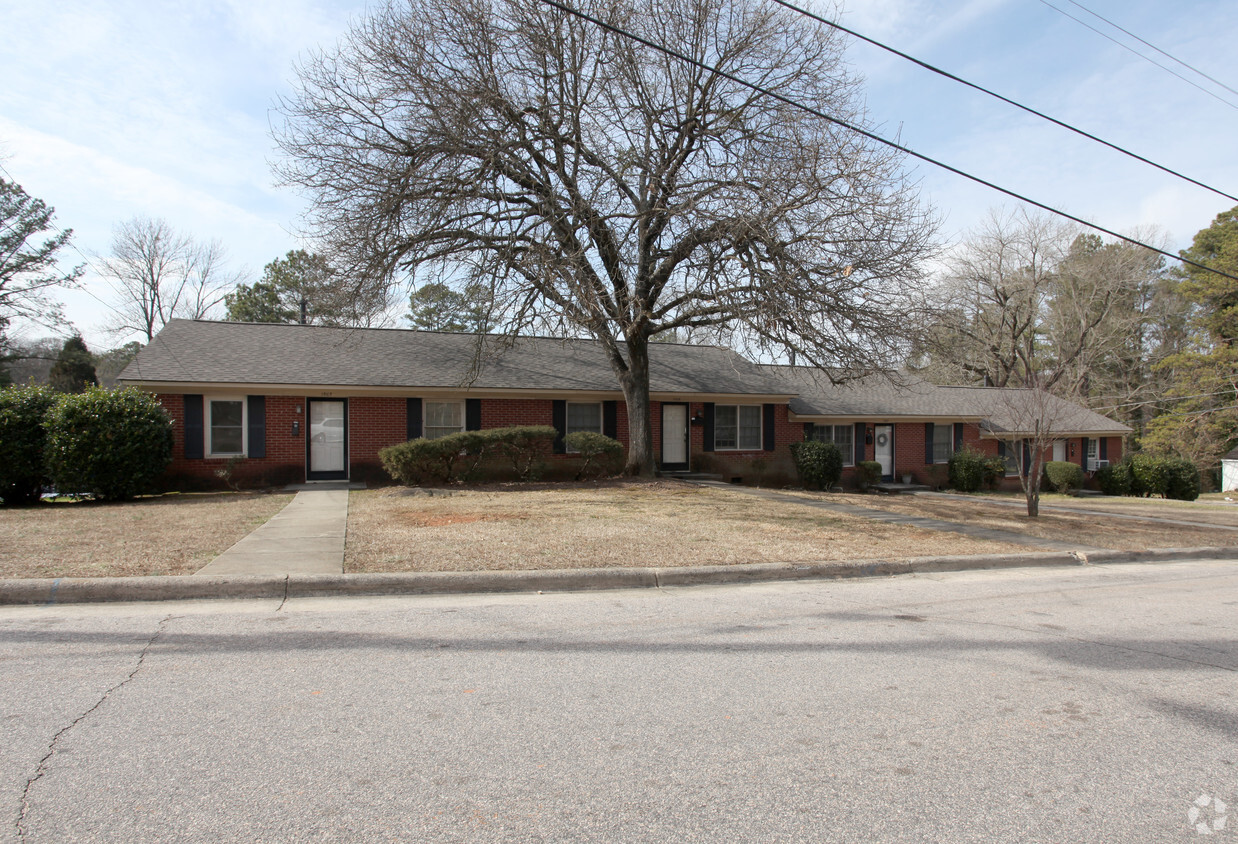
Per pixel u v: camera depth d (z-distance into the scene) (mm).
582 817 2982
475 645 5395
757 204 14086
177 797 3068
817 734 3904
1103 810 3164
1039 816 3096
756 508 13719
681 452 21672
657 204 15383
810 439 23438
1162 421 37344
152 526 10219
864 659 5262
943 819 3045
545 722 3979
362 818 2932
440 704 4203
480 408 19094
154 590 6648
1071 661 5348
